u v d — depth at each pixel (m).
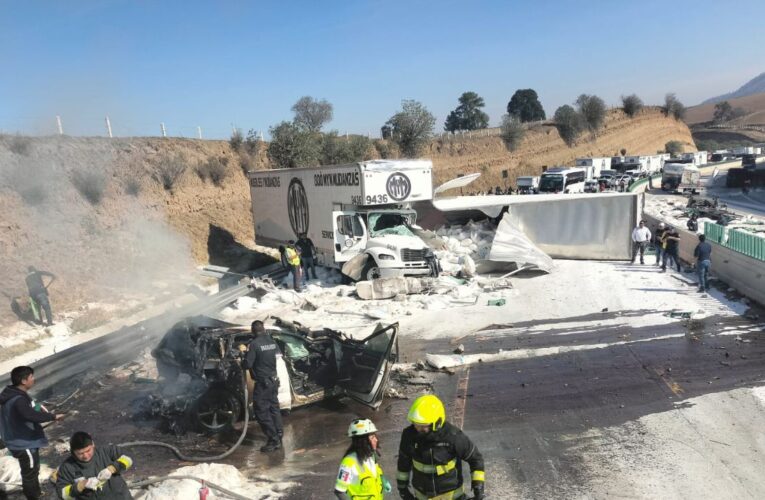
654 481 6.07
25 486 5.72
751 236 14.02
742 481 6.00
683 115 117.62
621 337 11.39
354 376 8.60
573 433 7.33
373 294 15.60
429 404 4.03
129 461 4.63
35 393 8.94
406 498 4.20
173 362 8.67
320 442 7.40
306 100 45.94
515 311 13.93
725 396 8.25
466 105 90.56
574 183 44.41
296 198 20.30
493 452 6.91
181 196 25.45
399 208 18.17
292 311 14.81
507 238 18.89
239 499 5.77
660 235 18.41
